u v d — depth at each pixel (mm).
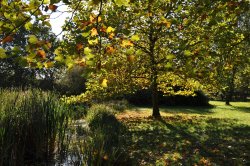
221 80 16328
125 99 29891
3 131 5836
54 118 7324
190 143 10250
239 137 11477
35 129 6848
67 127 8344
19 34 37344
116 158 6348
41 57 3252
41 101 7605
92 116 13492
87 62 3516
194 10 5371
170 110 25766
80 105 19141
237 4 5082
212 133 12500
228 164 7633
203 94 30812
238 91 48375
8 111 6688
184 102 30672
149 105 30375
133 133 12070
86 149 6281
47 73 43656
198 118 18750
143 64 15109
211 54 5293
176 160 7898
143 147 9391
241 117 20062
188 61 4516
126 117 18703
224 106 32031
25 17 3512
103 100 24125
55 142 7539
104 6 8797
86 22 3627
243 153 8742
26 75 46875
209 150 9109
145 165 7293
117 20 9750
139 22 13938
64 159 6758
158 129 13516
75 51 3713
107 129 9148
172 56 4137
